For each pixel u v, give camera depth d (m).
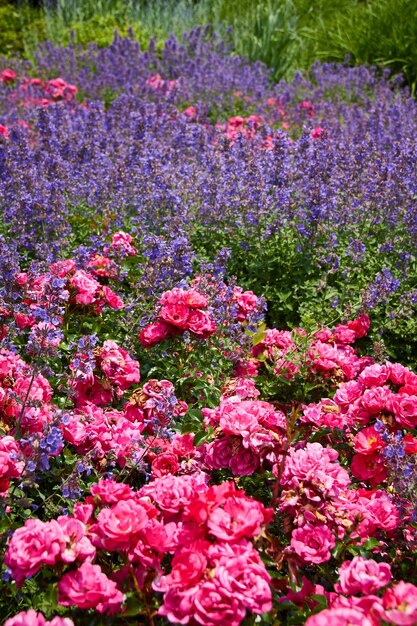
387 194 5.23
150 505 2.26
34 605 2.40
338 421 3.02
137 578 2.17
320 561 2.37
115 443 2.88
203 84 9.88
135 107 7.91
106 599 2.05
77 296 3.58
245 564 1.98
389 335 4.55
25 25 13.82
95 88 9.98
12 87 10.52
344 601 2.03
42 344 2.89
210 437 2.90
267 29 11.81
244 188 5.39
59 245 4.56
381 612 1.86
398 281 4.34
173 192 5.35
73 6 14.23
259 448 2.57
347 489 2.74
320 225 4.97
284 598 2.32
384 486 3.01
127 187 5.57
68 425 2.83
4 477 2.44
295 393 3.74
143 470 2.79
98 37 12.84
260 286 4.96
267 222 5.17
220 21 13.61
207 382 3.54
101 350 3.19
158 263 4.07
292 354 3.72
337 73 10.97
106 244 4.49
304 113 8.96
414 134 6.77
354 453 3.07
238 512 2.13
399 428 2.91
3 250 3.96
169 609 1.96
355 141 6.80
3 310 3.66
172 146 6.53
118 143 6.41
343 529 2.49
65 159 6.28
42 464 2.57
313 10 13.88
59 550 2.06
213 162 5.62
